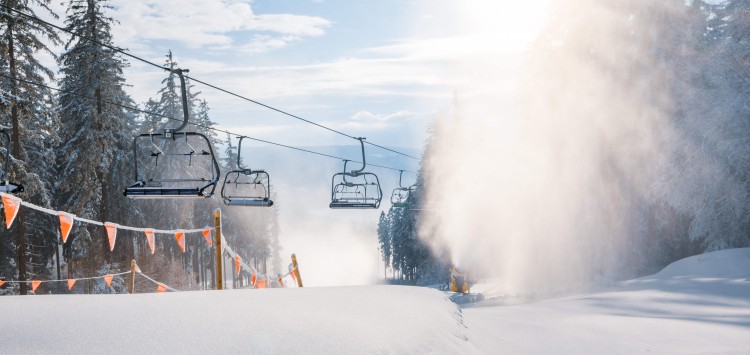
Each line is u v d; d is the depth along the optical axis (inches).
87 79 1417.3
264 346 183.9
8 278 1755.7
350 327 222.8
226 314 215.5
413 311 290.8
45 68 1283.2
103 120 1427.2
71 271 1603.1
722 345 324.5
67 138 1624.0
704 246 1202.0
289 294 298.8
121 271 1561.3
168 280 1742.1
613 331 373.4
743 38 1204.5
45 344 165.5
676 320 424.5
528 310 521.7
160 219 1940.2
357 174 816.3
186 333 185.9
